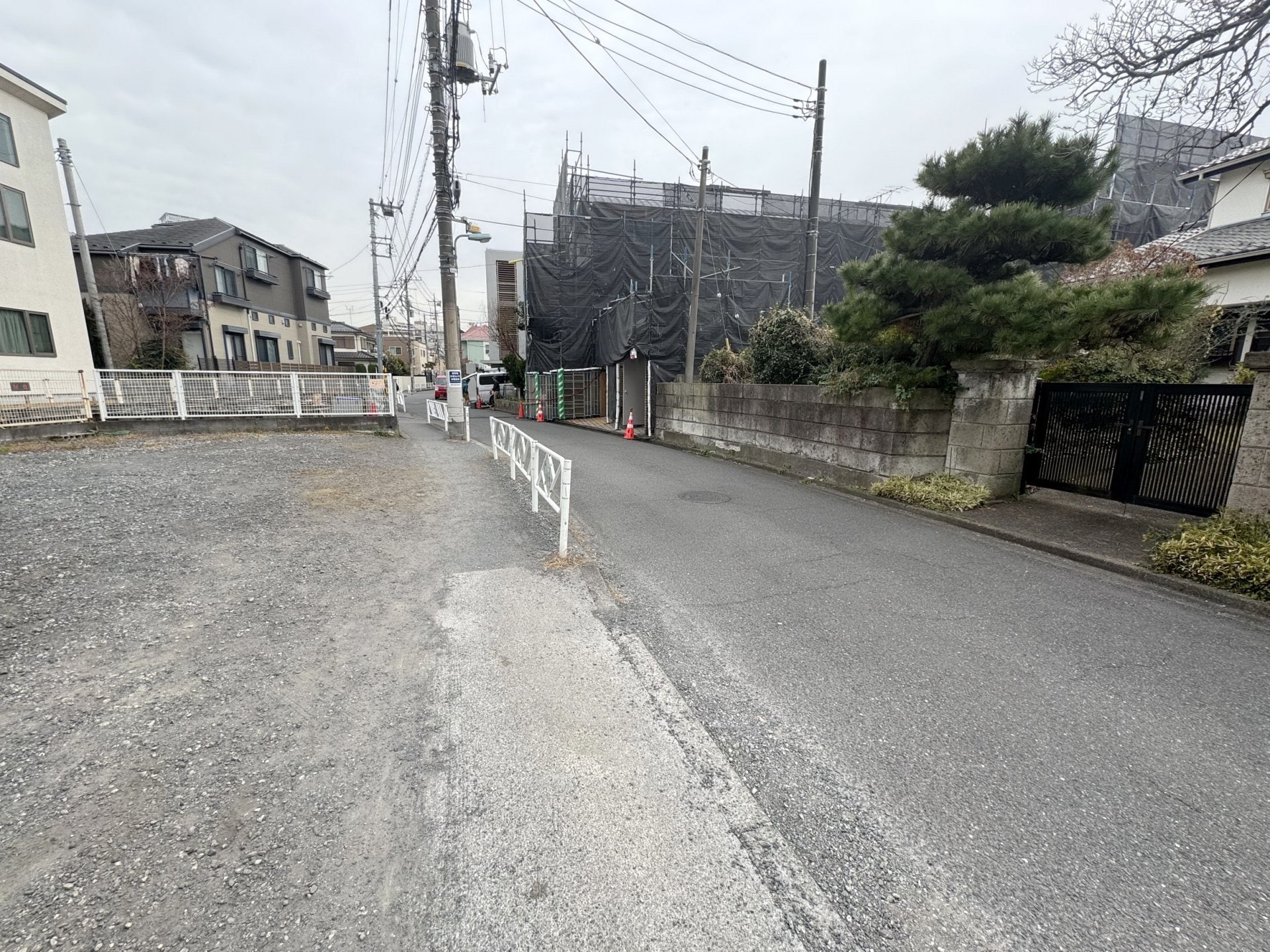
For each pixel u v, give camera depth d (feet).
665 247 59.47
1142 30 16.29
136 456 27.43
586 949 4.98
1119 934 5.16
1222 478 16.57
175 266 70.23
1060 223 19.10
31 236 45.65
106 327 62.34
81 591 12.14
